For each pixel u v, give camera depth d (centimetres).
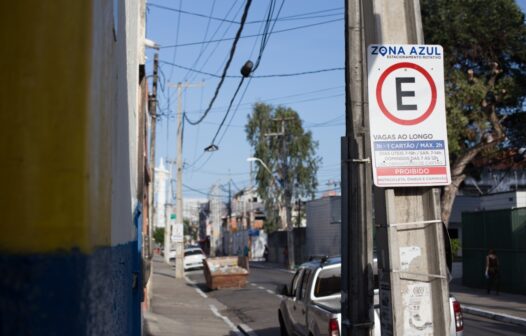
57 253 231
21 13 242
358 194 650
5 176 233
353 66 671
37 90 239
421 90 530
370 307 641
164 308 2162
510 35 2861
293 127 5547
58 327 227
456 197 4709
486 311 1936
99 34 287
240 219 9206
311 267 1053
